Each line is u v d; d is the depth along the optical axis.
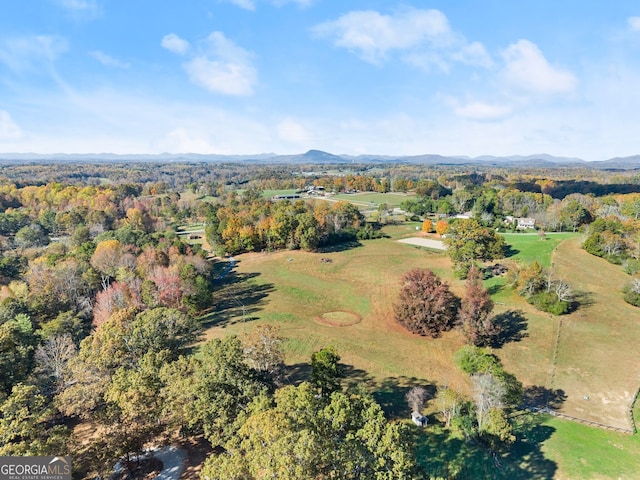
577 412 46.28
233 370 35.97
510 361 57.09
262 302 80.94
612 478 35.97
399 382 52.00
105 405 39.03
